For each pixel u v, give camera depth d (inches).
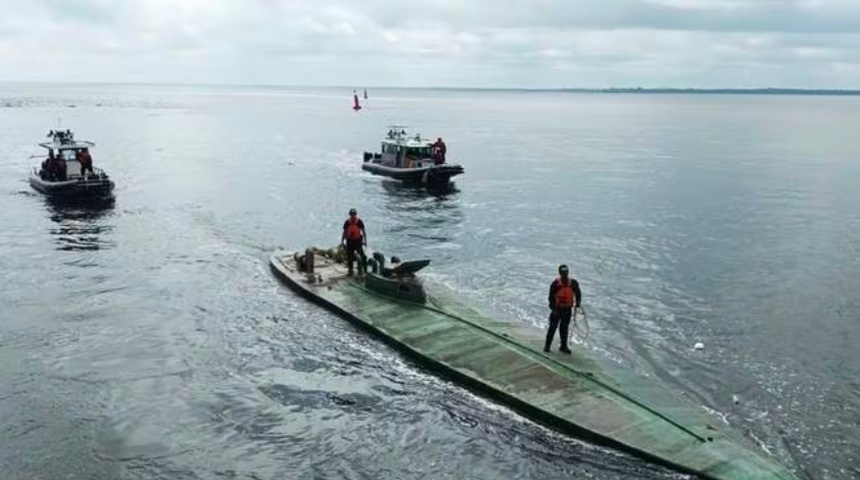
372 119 6279.5
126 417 688.4
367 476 595.5
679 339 888.3
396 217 1660.9
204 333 904.3
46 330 911.0
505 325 894.4
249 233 1480.1
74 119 5487.2
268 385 759.7
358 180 2242.9
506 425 666.2
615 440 616.7
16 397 726.5
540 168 2667.3
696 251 1346.0
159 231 1489.9
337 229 1528.1
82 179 1835.6
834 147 3750.0
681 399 706.8
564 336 795.4
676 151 3464.6
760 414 692.7
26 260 1246.3
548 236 1470.2
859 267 1230.9
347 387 753.0
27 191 1974.7
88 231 1485.0
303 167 2581.2
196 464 611.8
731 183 2282.2
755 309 1005.8
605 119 7234.3
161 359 824.3
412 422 679.7
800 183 2288.4
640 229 1545.3
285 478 593.3
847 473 593.9
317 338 881.5
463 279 1143.0
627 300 1039.6
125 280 1128.8
